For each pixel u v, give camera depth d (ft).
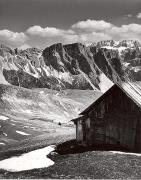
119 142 174.70
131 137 169.68
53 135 260.83
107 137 180.04
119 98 175.94
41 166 146.51
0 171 135.85
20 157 168.76
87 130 188.55
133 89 178.60
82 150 176.76
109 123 179.73
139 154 156.46
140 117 166.61
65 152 175.11
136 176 115.85
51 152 175.73
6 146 235.61
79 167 130.31
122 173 119.85
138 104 166.50
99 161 137.69
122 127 173.99
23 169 142.82
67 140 209.56
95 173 120.67
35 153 175.94
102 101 182.70
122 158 142.92
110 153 155.43
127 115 172.24
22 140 264.93
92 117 186.70
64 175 119.55
